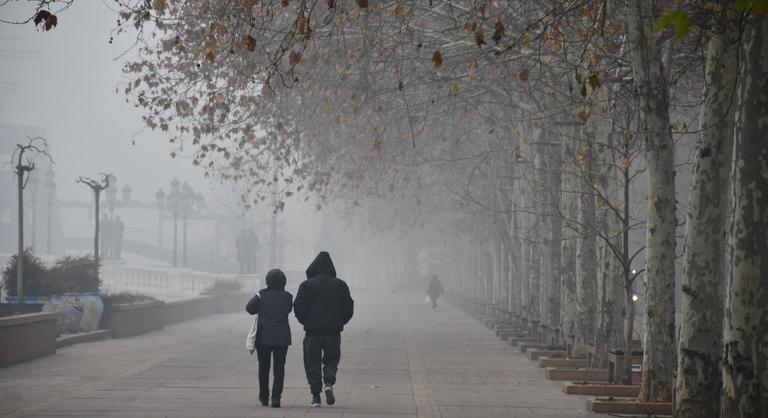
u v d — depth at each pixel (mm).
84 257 59719
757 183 19312
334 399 28422
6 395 30484
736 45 23078
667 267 29281
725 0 22000
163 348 50094
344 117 57656
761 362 19391
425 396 31969
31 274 55406
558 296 53750
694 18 23734
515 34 39906
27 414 26109
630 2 27578
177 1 43000
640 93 28281
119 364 41000
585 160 38906
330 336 28594
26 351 41375
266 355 28328
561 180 50031
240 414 26469
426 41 44625
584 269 43188
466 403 30656
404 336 67125
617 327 38719
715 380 24484
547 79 42125
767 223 19312
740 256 19500
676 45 36188
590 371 37938
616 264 38656
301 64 45969
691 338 24547
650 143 28750
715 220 24219
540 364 43969
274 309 28078
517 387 35938
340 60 47656
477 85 49219
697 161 24219
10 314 50312
